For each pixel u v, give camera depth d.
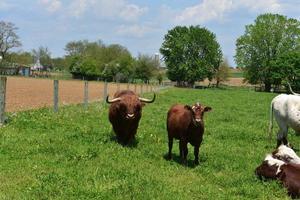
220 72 132.50
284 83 112.81
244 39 119.75
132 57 124.06
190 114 12.03
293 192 9.52
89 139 14.43
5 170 10.41
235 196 9.45
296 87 112.50
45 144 13.23
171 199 8.90
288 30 117.38
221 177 10.96
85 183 9.50
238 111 30.44
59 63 149.62
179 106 13.26
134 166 11.45
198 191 9.72
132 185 9.43
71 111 22.53
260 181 10.40
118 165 11.34
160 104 34.09
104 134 15.74
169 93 56.38
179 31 128.12
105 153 12.63
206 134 18.05
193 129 12.02
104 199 8.60
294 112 14.54
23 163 11.08
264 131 19.27
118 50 144.12
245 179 10.66
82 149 12.80
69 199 8.49
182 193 9.41
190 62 126.62
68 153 12.24
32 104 26.56
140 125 19.47
